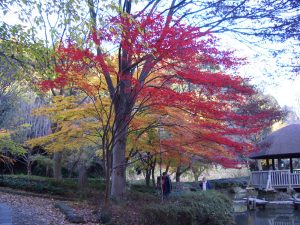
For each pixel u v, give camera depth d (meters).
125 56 10.62
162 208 10.43
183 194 12.35
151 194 15.84
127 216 10.50
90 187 17.70
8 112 18.48
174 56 9.59
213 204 11.73
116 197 12.14
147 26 9.29
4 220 8.77
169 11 10.58
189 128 11.76
